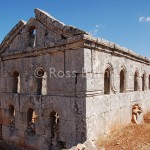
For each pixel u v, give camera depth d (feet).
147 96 53.83
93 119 29.25
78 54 28.71
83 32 28.07
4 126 41.91
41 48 33.50
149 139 30.66
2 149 41.24
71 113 29.48
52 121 33.32
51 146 32.22
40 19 34.91
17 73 41.52
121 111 37.68
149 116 48.60
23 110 37.52
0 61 43.52
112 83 35.09
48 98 32.86
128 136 32.35
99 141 29.99
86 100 27.96
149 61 53.98
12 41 41.09
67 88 30.27
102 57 31.99
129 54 40.91
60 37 31.89
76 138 28.73
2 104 42.75
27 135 36.42
